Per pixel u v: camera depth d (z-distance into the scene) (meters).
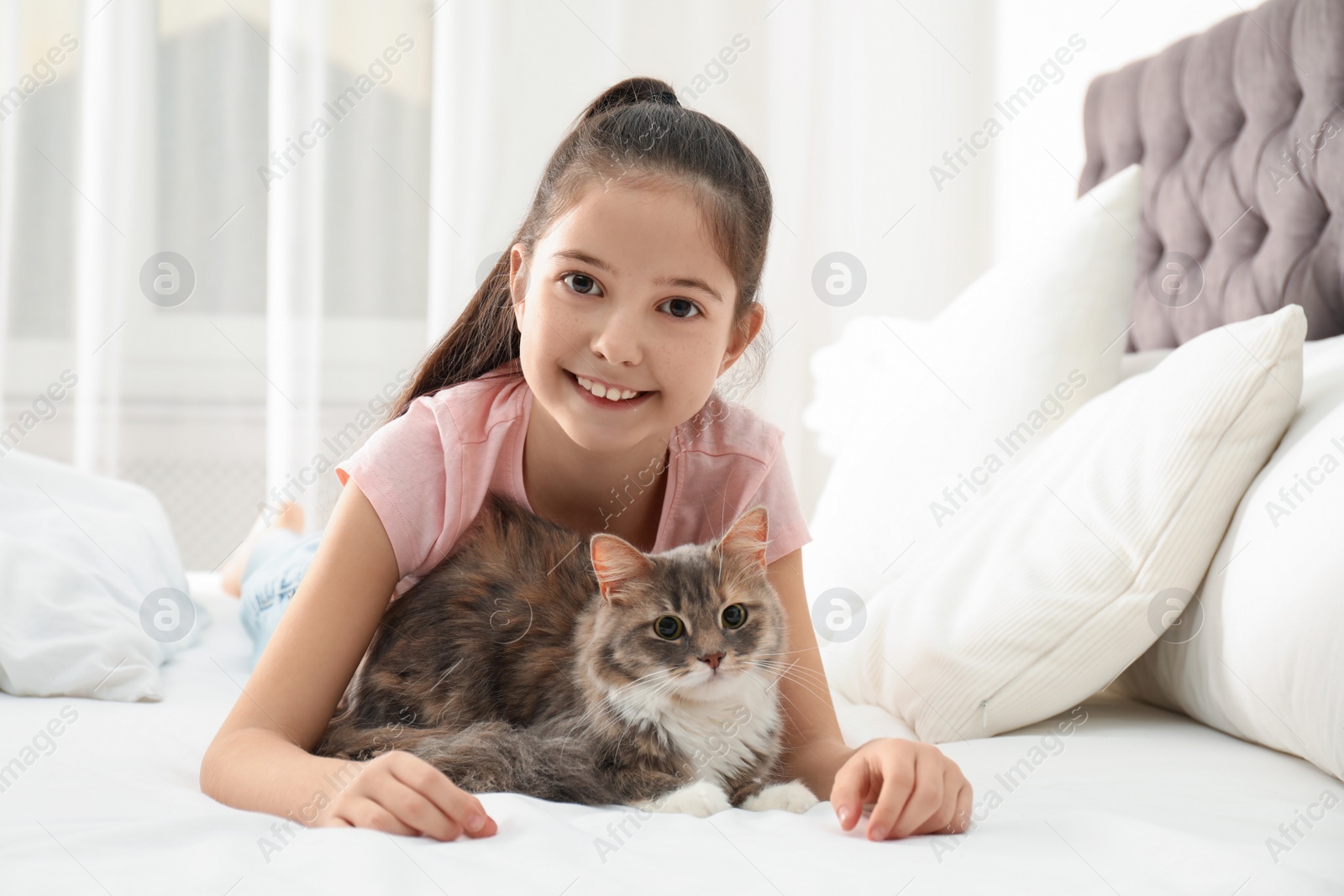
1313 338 1.99
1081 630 1.52
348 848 0.91
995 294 2.27
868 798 1.14
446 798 0.99
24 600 1.71
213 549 3.65
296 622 1.30
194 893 0.82
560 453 1.48
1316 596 1.25
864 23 3.71
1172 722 1.59
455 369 1.62
